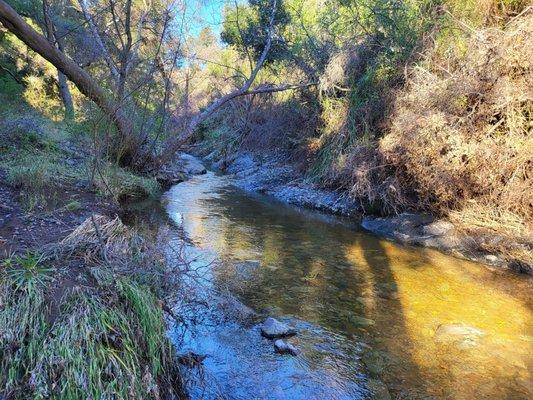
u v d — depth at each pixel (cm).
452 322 350
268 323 329
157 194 833
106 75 875
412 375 278
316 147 916
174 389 253
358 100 802
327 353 299
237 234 593
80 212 521
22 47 1603
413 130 594
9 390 202
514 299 399
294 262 486
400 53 729
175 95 1173
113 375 220
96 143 670
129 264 332
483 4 590
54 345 219
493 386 268
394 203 677
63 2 1240
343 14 955
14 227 402
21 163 662
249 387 260
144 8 1026
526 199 529
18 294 248
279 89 979
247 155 1319
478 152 544
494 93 527
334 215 754
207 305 354
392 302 387
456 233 566
